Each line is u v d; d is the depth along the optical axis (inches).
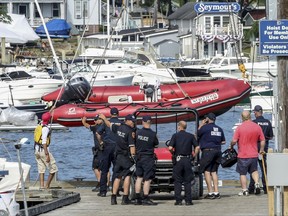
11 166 2156.7
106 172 2500.0
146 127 2274.9
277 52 2169.0
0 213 1978.3
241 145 2452.0
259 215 2080.5
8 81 5866.1
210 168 2411.4
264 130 2491.4
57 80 5871.1
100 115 2503.7
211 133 2396.7
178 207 2247.8
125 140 2282.2
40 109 5531.5
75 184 2810.0
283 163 1807.3
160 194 2620.6
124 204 2316.7
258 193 2480.3
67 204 2321.6
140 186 2287.2
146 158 2261.3
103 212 2174.0
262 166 2455.7
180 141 2255.2
